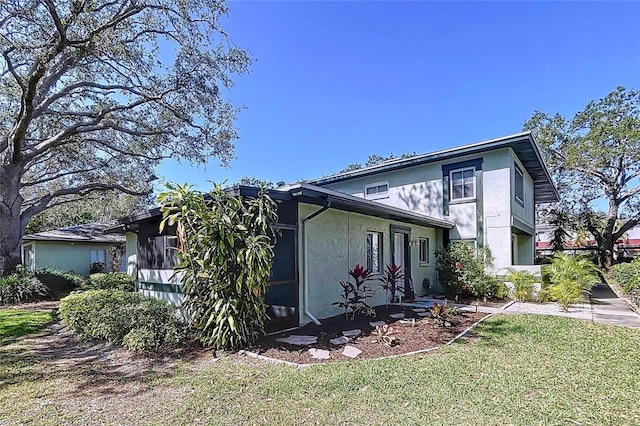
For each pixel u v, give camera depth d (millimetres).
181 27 12398
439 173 13023
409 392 3865
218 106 15148
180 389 4059
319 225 7934
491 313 8523
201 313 5781
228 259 5684
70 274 15492
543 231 29641
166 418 3359
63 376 4621
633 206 26047
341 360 5047
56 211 27812
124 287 13633
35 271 14281
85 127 15008
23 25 10141
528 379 4234
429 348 5613
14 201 14141
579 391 3891
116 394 3979
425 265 12422
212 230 5617
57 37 10656
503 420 3252
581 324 7125
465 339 6117
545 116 24594
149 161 18000
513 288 10742
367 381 4176
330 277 8141
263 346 5738
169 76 13914
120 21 11570
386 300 10133
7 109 14664
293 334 6535
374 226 9781
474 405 3547
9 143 13867
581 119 23234
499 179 11602
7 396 3982
